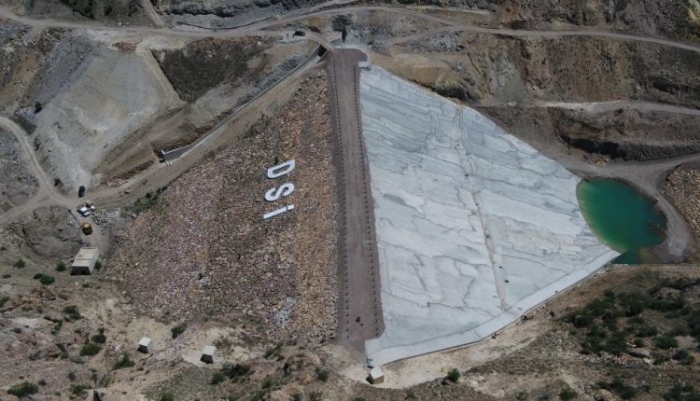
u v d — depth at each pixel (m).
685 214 84.56
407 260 69.50
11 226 80.75
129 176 86.94
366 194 74.50
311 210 73.44
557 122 92.50
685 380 52.88
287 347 60.69
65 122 88.38
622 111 92.38
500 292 70.62
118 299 71.12
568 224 82.38
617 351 57.94
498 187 83.69
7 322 60.84
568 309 67.81
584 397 52.16
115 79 90.56
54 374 56.62
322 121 83.69
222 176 82.75
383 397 53.62
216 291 68.69
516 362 58.59
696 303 63.41
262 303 65.81
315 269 67.25
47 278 71.94
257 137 86.31
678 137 91.19
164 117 89.25
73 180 85.50
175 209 80.81
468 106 92.44
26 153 88.50
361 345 60.88
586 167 90.00
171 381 55.97
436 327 64.44
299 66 92.25
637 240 81.38
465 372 58.16
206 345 61.22
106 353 61.62
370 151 79.69
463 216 77.94
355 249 68.69
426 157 83.25
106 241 80.69
